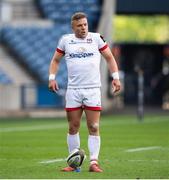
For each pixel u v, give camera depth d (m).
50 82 25.34
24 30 69.50
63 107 63.03
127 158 29.50
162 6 72.44
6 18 71.88
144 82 81.38
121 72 80.31
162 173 24.28
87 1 71.62
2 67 66.94
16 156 30.27
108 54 24.88
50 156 30.34
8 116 61.56
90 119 24.67
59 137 40.12
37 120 56.53
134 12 72.75
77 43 24.67
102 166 26.44
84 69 24.48
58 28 69.81
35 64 67.50
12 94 62.66
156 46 81.19
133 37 124.88
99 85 24.70
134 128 47.50
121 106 75.44
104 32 68.62
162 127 48.56
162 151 32.56
